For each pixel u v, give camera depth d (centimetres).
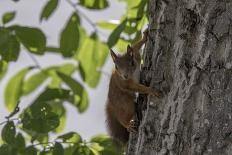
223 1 1024
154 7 1136
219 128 993
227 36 1013
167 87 1073
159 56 1093
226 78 1004
